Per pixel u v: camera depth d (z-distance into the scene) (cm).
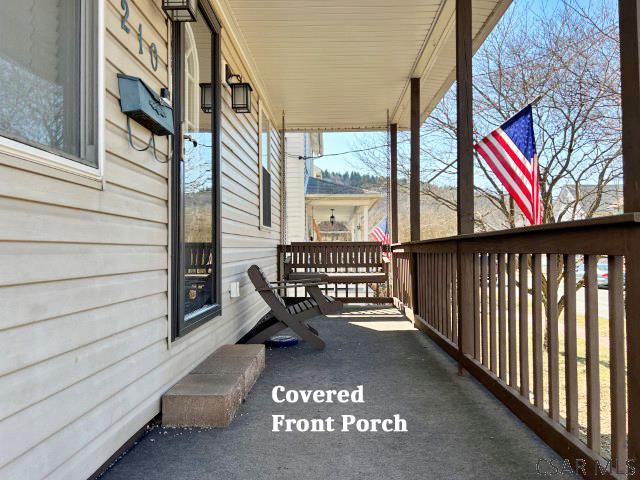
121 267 200
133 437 210
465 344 325
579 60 678
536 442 212
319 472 186
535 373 220
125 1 212
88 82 179
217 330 357
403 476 182
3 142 130
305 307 438
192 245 313
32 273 142
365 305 710
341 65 550
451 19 443
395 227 739
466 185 341
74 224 165
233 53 457
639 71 147
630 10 150
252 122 542
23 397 137
